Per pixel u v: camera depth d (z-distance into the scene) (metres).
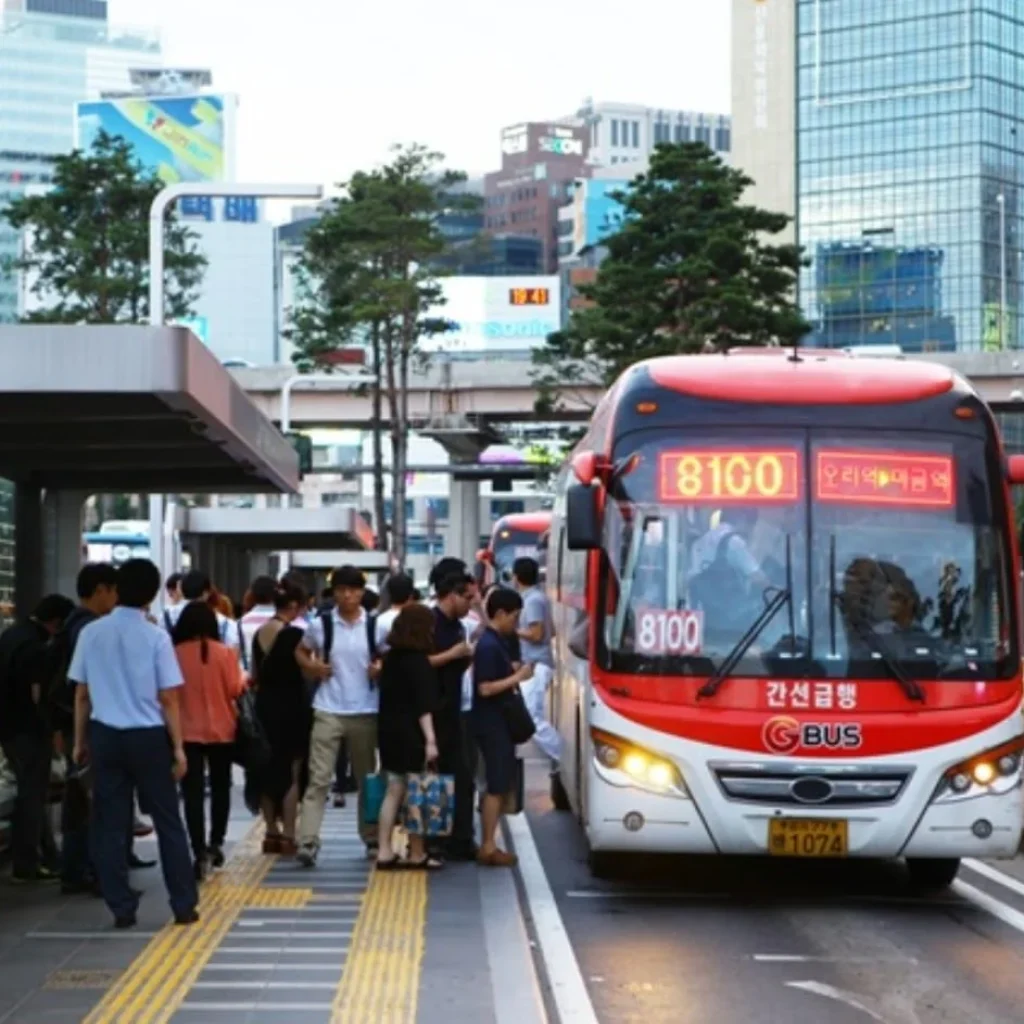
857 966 18.00
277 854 24.58
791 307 112.81
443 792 22.95
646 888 23.14
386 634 24.30
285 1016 14.71
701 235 110.94
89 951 17.52
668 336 110.12
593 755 21.77
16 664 21.72
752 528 21.78
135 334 21.03
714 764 21.33
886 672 21.42
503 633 24.09
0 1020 14.52
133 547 72.50
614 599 21.89
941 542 21.80
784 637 21.50
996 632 21.67
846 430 22.03
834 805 21.25
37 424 26.86
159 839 18.98
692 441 22.06
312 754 23.89
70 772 20.98
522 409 139.88
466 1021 14.57
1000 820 21.41
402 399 129.00
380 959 17.14
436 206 125.75
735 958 18.36
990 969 17.91
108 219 118.06
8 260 133.50
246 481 35.03
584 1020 15.37
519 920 19.38
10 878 22.31
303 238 127.88
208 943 17.94
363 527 62.97
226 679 22.44
